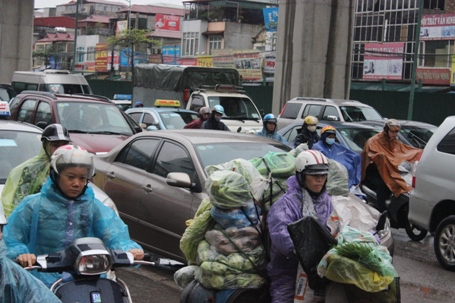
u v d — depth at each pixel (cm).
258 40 6844
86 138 1231
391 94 3409
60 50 8806
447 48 4769
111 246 441
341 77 2647
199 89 2278
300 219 472
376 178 1178
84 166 427
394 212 1157
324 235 464
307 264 463
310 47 2597
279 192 523
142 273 845
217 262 502
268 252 511
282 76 2659
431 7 5062
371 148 1181
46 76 2712
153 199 817
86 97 1431
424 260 1007
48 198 430
